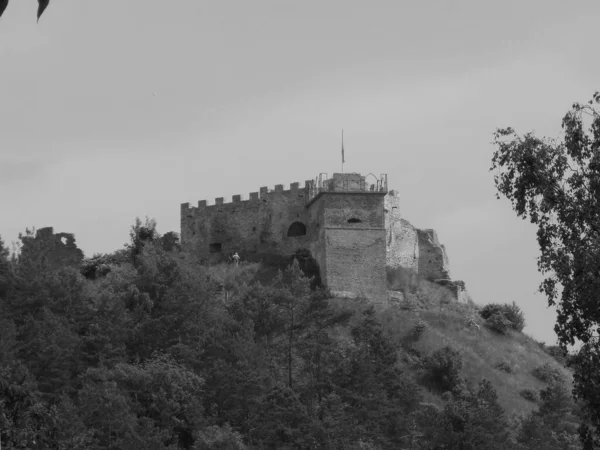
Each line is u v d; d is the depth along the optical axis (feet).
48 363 343.46
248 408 342.64
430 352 431.84
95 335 372.99
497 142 192.95
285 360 386.93
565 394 388.98
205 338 376.07
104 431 307.37
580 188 188.34
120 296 408.87
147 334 387.55
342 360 375.04
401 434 336.49
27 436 136.56
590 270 178.91
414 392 366.22
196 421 330.75
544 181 188.34
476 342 451.12
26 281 403.34
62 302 395.34
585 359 184.75
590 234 186.70
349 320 431.02
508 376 434.30
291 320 397.39
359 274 460.14
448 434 322.75
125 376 341.82
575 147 188.96
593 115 190.19
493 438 326.65
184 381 341.62
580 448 347.56
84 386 329.31
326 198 463.42
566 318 185.37
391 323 444.55
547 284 188.65
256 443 320.09
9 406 138.72
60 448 192.03
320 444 312.29
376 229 463.83
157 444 300.40
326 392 361.10
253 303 400.47
